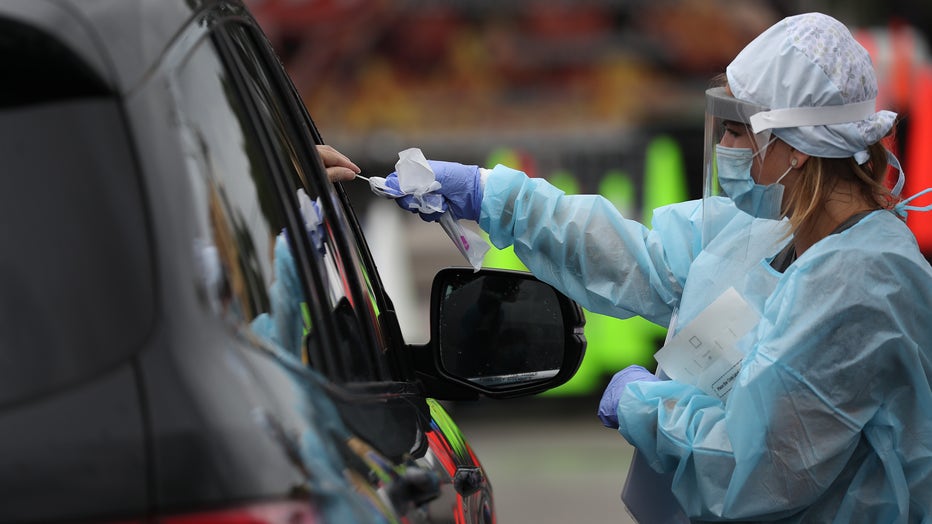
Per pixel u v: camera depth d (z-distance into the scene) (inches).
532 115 820.0
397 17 818.8
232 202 144.2
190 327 124.4
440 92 821.2
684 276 302.4
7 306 122.8
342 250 206.1
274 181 167.6
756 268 265.6
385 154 821.2
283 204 168.2
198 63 149.4
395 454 161.5
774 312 245.4
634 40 812.0
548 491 636.7
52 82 130.8
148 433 118.8
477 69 818.2
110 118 131.1
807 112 246.5
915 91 818.2
